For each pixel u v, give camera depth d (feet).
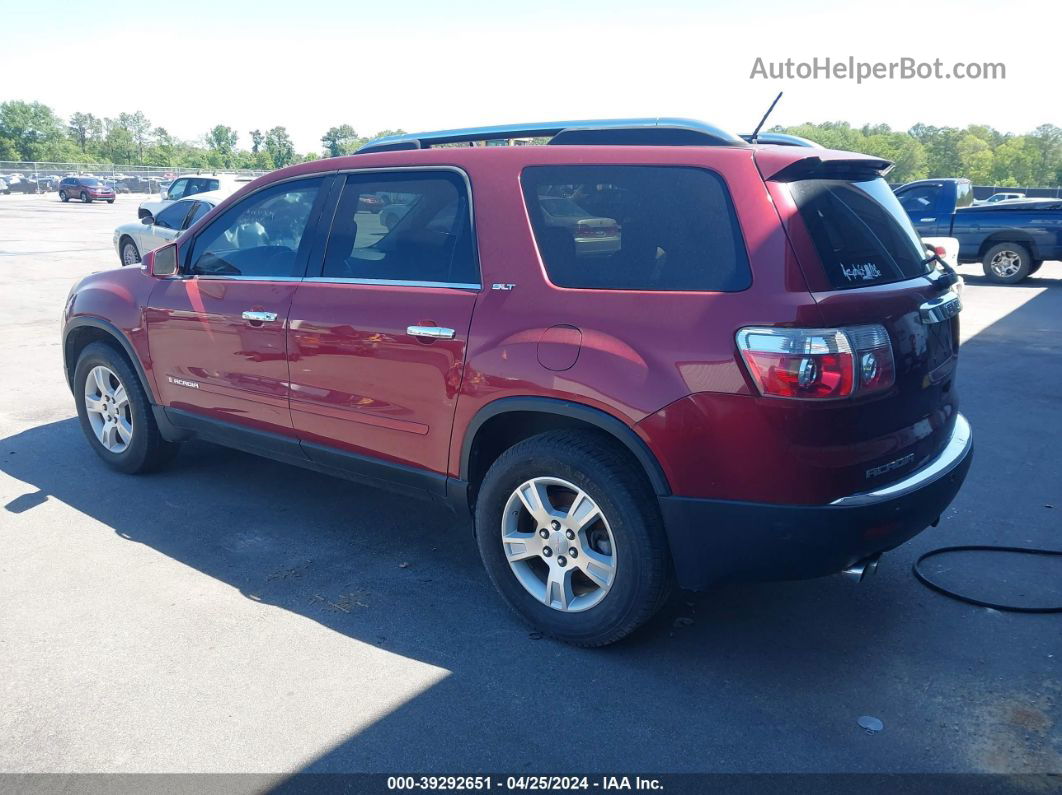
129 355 16.61
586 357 10.41
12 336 32.63
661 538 10.42
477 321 11.42
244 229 14.87
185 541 14.60
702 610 12.30
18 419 21.76
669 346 9.93
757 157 10.15
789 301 9.44
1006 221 49.73
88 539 14.65
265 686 10.43
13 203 155.02
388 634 11.66
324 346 13.12
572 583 11.29
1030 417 21.74
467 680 10.58
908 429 10.46
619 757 9.17
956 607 12.30
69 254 64.23
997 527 15.03
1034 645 11.32
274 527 15.23
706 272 10.00
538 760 9.13
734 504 9.82
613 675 10.69
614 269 10.62
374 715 9.88
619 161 10.85
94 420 18.01
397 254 12.68
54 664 10.88
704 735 9.53
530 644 11.43
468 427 11.63
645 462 10.11
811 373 9.30
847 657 11.06
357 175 13.42
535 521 11.44
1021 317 37.73
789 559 9.86
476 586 13.09
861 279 10.19
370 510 16.06
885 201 11.76
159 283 16.06
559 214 11.16
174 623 11.90
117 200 179.11
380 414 12.66
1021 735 9.50
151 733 9.56
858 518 9.65
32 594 12.69
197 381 15.43
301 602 12.52
